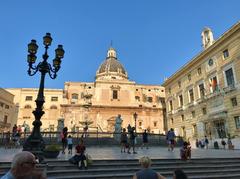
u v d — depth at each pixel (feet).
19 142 76.07
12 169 8.22
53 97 221.46
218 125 111.75
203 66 124.98
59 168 32.24
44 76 38.40
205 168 36.96
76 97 210.18
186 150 40.01
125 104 205.67
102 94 205.67
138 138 86.94
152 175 16.08
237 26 97.81
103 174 31.40
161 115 209.26
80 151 33.73
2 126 171.53
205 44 131.03
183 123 141.59
